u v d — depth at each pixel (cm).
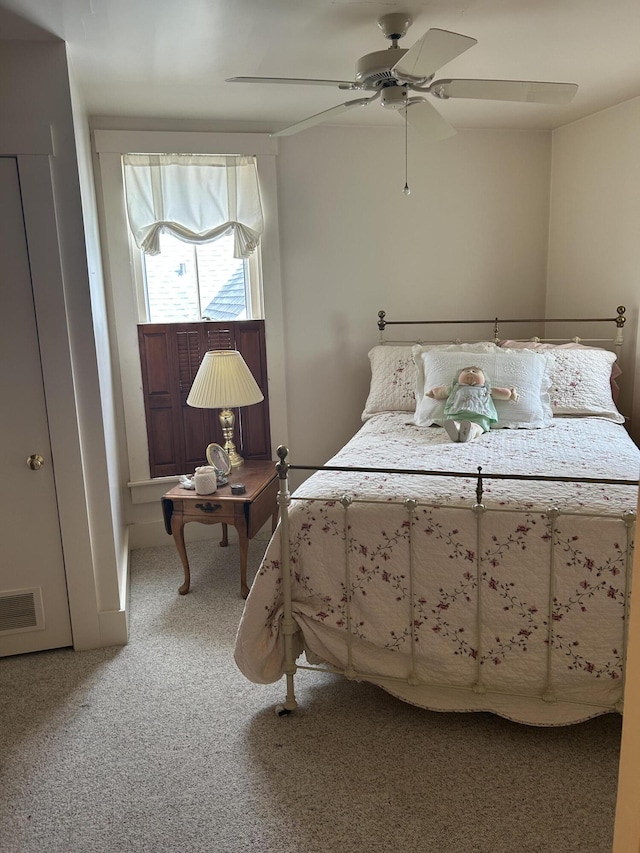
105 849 164
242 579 299
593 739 198
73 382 243
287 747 199
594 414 324
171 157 338
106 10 200
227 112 327
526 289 405
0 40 222
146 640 265
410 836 164
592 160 359
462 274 394
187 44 234
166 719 214
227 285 363
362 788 181
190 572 331
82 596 255
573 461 245
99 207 332
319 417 389
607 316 361
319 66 262
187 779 187
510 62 266
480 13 215
